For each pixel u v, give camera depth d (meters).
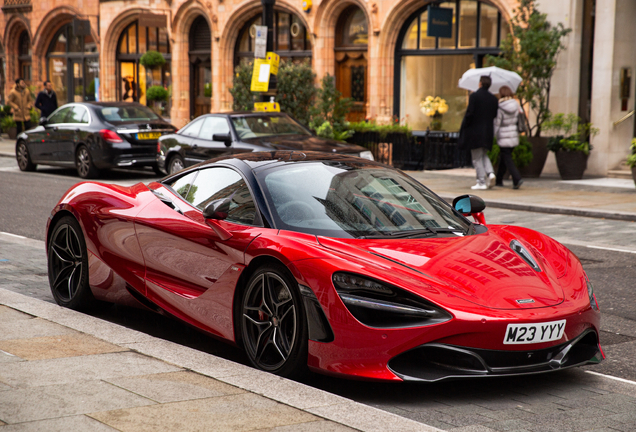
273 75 16.06
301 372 4.01
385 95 19.97
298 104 20.55
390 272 3.89
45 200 12.02
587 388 4.17
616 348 4.99
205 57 25.41
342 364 3.82
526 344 3.82
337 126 18.25
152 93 25.50
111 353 4.12
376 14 19.78
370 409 3.38
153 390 3.56
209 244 4.57
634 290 6.62
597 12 15.53
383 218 4.60
